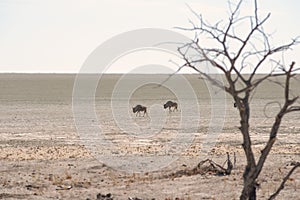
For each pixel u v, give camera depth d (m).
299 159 41.62
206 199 29.09
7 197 29.75
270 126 76.06
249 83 18.73
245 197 20.05
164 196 29.88
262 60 18.34
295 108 19.66
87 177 35.62
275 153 46.00
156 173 37.03
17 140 60.75
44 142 58.47
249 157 19.81
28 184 33.25
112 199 29.12
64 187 32.34
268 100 126.31
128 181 34.19
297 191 30.48
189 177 35.09
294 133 66.56
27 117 91.38
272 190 30.62
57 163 40.91
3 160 42.53
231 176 35.09
